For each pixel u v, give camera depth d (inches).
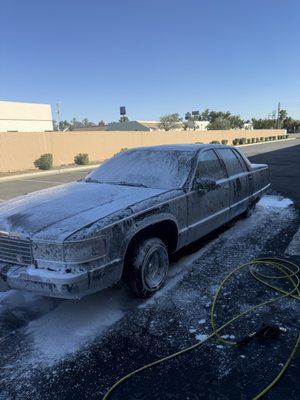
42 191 193.2
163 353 126.6
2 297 168.9
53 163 1005.2
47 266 134.4
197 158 204.7
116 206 156.8
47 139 981.2
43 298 166.7
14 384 114.7
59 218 146.5
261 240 235.6
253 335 132.5
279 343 129.4
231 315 148.3
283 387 109.3
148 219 157.6
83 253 132.8
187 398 106.6
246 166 266.4
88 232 135.0
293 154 1045.8
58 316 151.5
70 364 122.6
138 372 117.6
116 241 143.4
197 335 135.9
